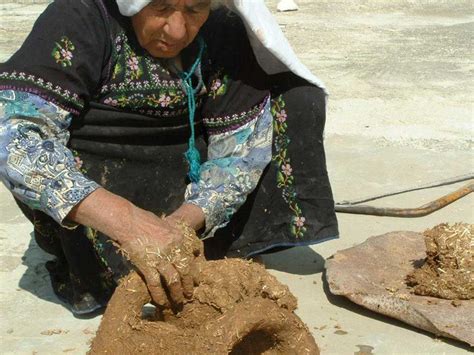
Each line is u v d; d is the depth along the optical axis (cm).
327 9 1355
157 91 327
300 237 369
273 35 338
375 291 347
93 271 342
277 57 339
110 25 312
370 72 867
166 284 270
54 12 308
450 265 351
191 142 347
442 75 852
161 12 297
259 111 348
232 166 338
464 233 356
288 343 272
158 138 345
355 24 1213
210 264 278
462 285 345
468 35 1116
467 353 315
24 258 408
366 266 373
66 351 321
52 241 356
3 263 402
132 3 292
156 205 353
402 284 360
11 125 296
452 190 512
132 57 320
